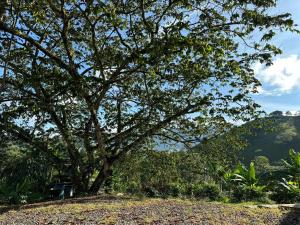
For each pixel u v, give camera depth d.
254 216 10.23
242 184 19.41
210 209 10.82
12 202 14.42
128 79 15.22
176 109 15.20
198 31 13.62
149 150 16.97
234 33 13.86
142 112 15.91
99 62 13.86
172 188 18.34
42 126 15.96
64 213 9.53
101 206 10.63
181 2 13.02
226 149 16.52
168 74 14.15
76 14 13.72
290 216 10.54
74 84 13.37
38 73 13.86
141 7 13.30
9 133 15.59
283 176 21.42
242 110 15.04
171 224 8.49
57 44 15.62
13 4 12.41
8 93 14.94
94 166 16.47
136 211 9.86
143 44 15.18
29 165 17.86
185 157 16.98
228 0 13.14
